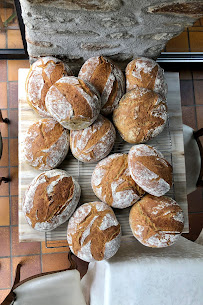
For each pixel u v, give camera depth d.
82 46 1.04
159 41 1.04
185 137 1.41
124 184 1.00
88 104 0.93
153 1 0.75
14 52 1.63
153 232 0.98
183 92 1.83
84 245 0.96
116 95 1.03
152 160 0.98
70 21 0.85
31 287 1.10
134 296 1.00
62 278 1.18
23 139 1.08
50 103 0.93
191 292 1.03
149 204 1.01
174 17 0.85
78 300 1.16
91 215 0.99
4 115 1.66
